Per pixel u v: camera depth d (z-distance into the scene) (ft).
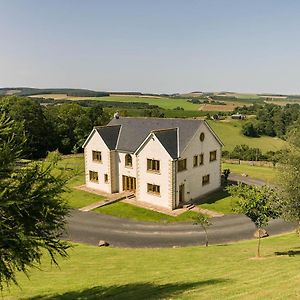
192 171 164.45
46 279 77.56
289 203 86.12
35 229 50.93
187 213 148.66
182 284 64.69
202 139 168.86
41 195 50.70
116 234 127.54
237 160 270.87
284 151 94.58
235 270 73.67
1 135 51.90
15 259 48.70
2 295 65.72
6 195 47.01
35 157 297.74
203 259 90.68
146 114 451.94
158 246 115.75
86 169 189.16
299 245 101.76
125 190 177.99
